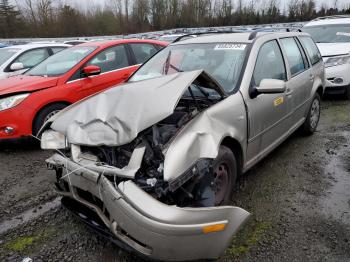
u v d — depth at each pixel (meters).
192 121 2.82
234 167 3.28
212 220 2.35
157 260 2.38
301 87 4.76
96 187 2.55
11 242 3.10
